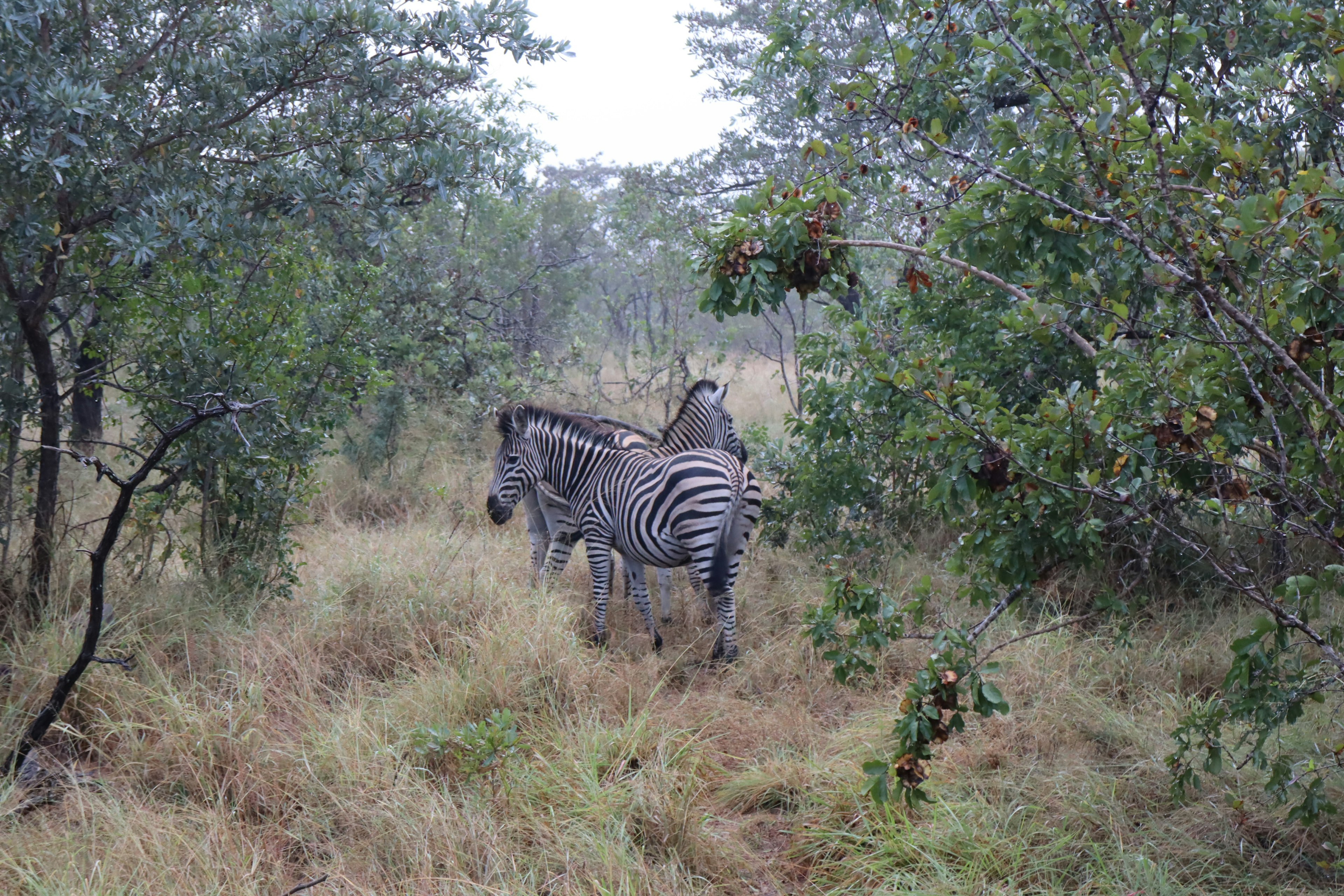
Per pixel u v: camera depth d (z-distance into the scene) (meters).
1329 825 3.19
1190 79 4.30
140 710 3.84
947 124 3.93
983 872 3.07
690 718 4.34
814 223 2.58
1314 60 3.60
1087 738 3.96
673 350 11.81
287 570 5.04
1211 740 3.01
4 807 3.17
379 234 4.41
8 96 3.59
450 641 4.62
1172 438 2.46
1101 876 2.98
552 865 3.17
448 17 4.37
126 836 3.01
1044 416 2.72
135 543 5.25
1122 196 2.61
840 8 4.57
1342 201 2.54
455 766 3.65
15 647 4.04
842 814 3.50
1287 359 2.35
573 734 3.97
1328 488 2.55
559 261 16.52
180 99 4.38
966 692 2.70
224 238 4.36
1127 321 2.90
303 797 3.46
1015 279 3.36
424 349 9.18
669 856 3.28
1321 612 4.29
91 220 4.22
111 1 4.60
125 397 4.77
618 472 5.22
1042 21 2.76
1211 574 5.04
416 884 2.98
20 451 4.64
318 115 4.77
